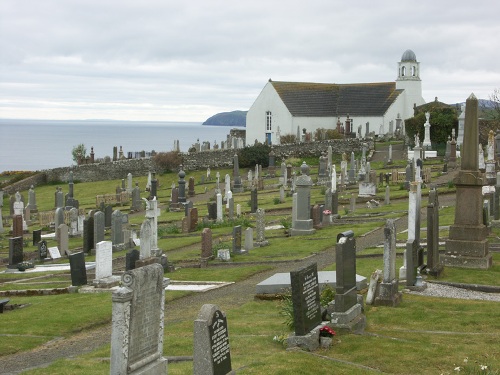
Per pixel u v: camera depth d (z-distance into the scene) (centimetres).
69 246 3894
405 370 1450
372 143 8919
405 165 7094
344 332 1667
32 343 1853
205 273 2819
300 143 8875
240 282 2641
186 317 2067
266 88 10444
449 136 8281
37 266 3266
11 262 3155
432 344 1623
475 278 2402
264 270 2838
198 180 7731
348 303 1708
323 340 1581
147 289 1287
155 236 2938
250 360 1478
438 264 2469
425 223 3581
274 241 3512
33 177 7894
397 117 10494
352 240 1734
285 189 6091
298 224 3659
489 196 3784
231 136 10331
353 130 10394
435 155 7612
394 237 2020
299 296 1552
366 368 1441
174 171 8288
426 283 2305
